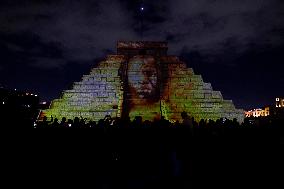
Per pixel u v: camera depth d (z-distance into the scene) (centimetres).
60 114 2897
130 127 1326
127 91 3092
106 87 3080
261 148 1205
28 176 845
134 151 1099
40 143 1201
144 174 866
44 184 786
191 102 3044
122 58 3272
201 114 2980
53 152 1104
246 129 1434
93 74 3123
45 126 1380
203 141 1245
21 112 1870
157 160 978
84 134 1291
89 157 1053
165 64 3216
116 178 838
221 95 3069
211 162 1001
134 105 3017
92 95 3039
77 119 1429
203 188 762
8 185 766
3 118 1457
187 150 1066
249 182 801
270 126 1495
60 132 1327
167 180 821
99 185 786
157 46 3419
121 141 1223
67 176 855
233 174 877
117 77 3133
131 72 3172
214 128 1362
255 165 973
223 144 1241
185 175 858
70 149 1136
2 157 1007
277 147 1220
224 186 775
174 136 1166
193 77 3145
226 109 2994
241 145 1241
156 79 3133
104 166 962
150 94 3083
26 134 1292
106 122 1380
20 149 1113
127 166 951
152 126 1293
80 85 3070
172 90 3103
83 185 784
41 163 974
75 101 2998
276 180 812
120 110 2931
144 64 3212
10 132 1280
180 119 2945
